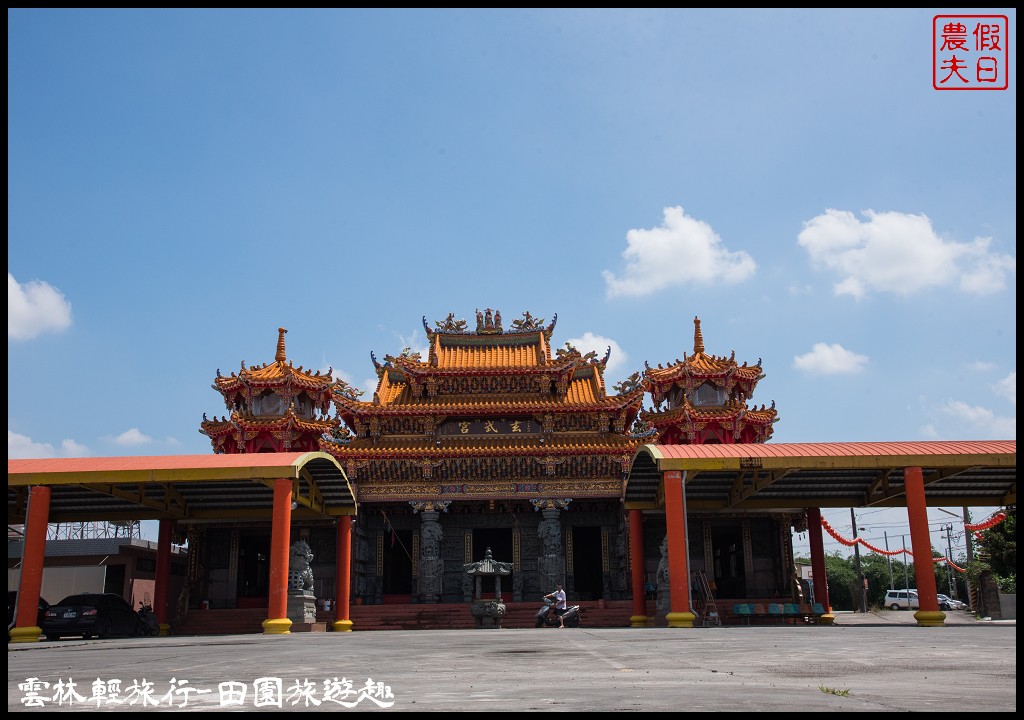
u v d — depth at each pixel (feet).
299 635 97.86
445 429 178.81
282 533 103.30
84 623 111.34
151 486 133.08
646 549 170.09
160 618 145.59
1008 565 176.24
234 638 88.53
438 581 164.35
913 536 102.68
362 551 169.07
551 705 21.58
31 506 103.45
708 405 175.42
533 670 34.19
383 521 176.86
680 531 103.19
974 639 59.62
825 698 22.77
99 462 107.04
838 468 103.96
